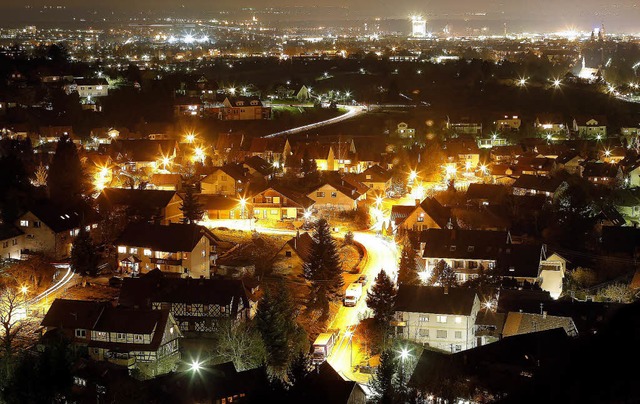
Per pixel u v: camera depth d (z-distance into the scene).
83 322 86.50
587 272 118.25
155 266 109.88
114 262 114.38
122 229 122.44
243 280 102.31
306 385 73.00
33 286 102.38
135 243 110.56
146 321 86.25
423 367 75.38
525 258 113.38
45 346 76.94
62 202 123.69
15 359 75.81
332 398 70.69
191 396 71.62
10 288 98.12
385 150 199.25
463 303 93.25
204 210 139.38
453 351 92.50
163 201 131.75
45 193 134.50
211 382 73.19
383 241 134.50
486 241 116.81
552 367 35.72
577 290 112.19
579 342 35.69
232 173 152.12
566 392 33.84
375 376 84.94
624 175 182.25
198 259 110.81
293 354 86.94
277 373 84.44
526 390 35.66
